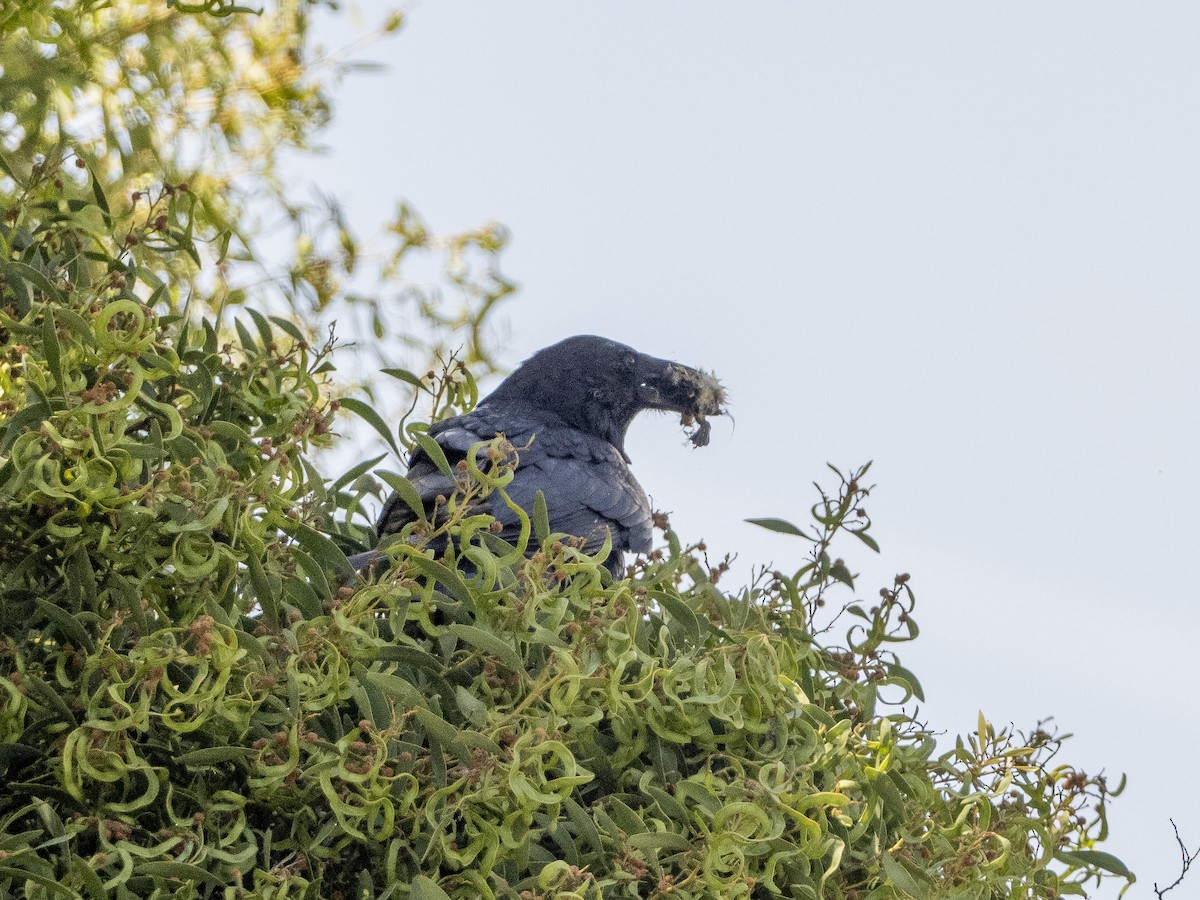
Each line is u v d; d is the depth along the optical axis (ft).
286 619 22.29
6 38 32.04
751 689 23.08
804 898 22.07
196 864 18.99
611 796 21.77
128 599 20.45
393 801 20.77
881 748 24.06
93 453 19.89
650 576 25.93
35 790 19.54
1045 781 26.05
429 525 22.31
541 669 22.75
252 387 24.18
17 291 22.15
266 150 38.17
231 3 31.83
